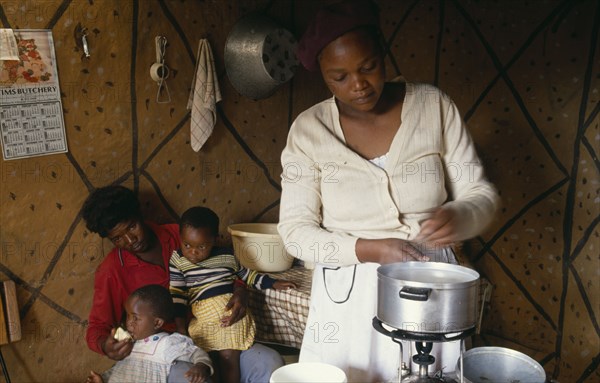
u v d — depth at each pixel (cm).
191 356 218
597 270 271
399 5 325
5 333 204
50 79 216
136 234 226
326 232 150
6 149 206
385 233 150
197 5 263
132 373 216
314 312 163
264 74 271
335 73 136
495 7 297
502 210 309
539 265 297
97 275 228
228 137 287
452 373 138
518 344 309
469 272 129
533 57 288
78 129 227
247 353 236
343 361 157
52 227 222
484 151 310
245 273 252
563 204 285
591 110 270
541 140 290
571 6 273
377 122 149
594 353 274
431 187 148
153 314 217
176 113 261
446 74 315
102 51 231
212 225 235
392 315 123
